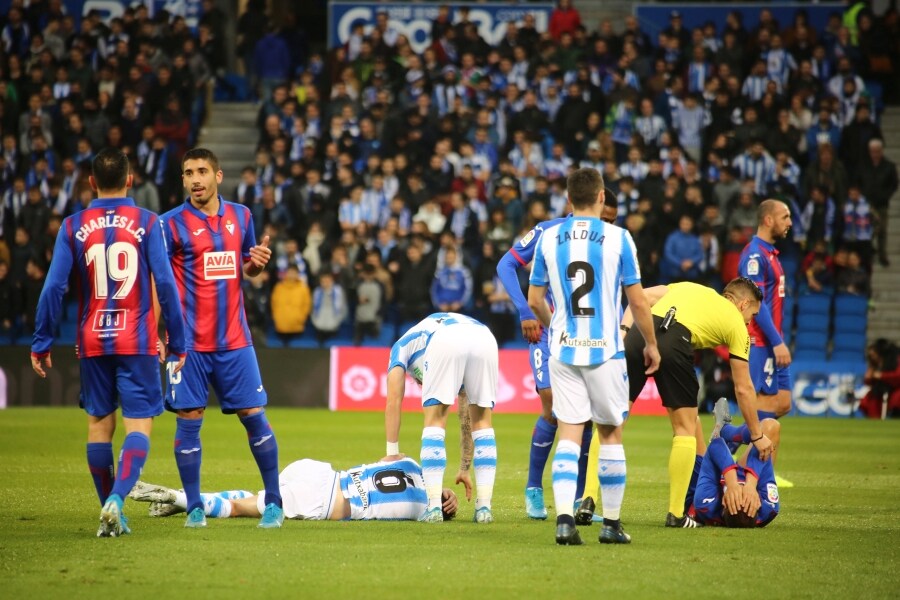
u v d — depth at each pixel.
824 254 74.25
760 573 19.88
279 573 19.17
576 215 23.05
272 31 90.50
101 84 83.19
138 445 22.77
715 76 81.62
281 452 43.12
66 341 74.31
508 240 71.81
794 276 75.50
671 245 70.25
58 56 86.12
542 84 81.50
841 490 33.97
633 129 78.62
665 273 70.44
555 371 22.64
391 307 73.25
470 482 27.84
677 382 25.89
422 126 77.62
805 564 20.84
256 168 78.62
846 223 75.31
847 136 77.56
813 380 70.19
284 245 73.69
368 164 77.31
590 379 22.25
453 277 70.50
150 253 22.97
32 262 73.62
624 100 79.06
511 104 80.44
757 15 88.94
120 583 18.30
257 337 72.94
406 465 26.84
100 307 22.94
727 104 78.31
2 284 73.69
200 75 84.69
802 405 70.31
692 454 25.75
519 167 77.19
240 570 19.38
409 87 81.00
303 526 24.84
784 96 81.00
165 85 80.88
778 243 75.56
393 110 80.19
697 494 26.09
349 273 72.62
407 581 18.64
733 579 19.30
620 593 18.02
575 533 22.36
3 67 85.56
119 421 55.16
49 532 23.47
